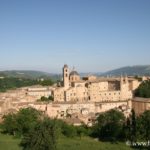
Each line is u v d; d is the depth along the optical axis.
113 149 154.75
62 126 187.75
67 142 167.12
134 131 169.62
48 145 144.50
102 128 187.88
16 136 178.88
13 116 189.38
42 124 153.38
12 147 154.50
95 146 160.38
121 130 182.00
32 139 147.00
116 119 188.00
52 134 151.00
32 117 192.62
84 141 172.50
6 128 187.00
